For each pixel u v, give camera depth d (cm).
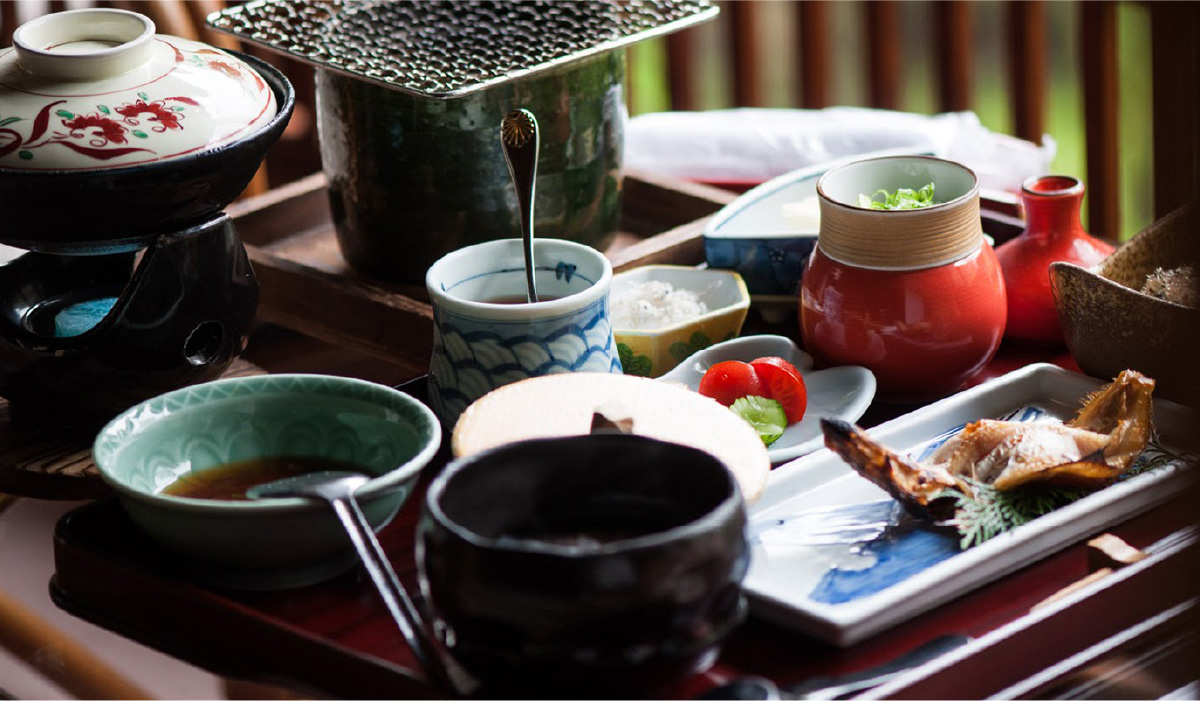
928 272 163
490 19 181
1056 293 164
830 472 155
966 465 154
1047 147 231
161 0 217
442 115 173
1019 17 245
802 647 143
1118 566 147
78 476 161
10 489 162
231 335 165
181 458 152
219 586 149
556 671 135
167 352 162
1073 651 145
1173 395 160
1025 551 148
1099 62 238
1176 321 158
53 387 161
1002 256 173
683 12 181
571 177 178
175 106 157
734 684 139
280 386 154
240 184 162
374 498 146
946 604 146
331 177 181
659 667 136
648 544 134
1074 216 171
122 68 158
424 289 180
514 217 178
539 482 141
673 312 170
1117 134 241
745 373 161
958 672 141
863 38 261
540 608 134
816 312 166
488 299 165
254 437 154
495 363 158
